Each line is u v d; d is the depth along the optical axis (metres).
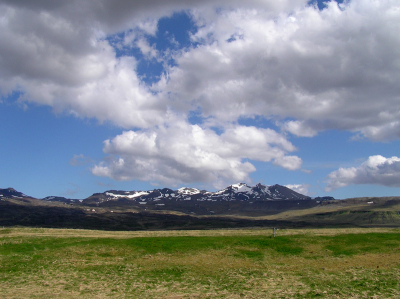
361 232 55.16
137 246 46.22
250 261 39.53
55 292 28.31
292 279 31.98
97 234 57.03
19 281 31.86
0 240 48.72
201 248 45.16
